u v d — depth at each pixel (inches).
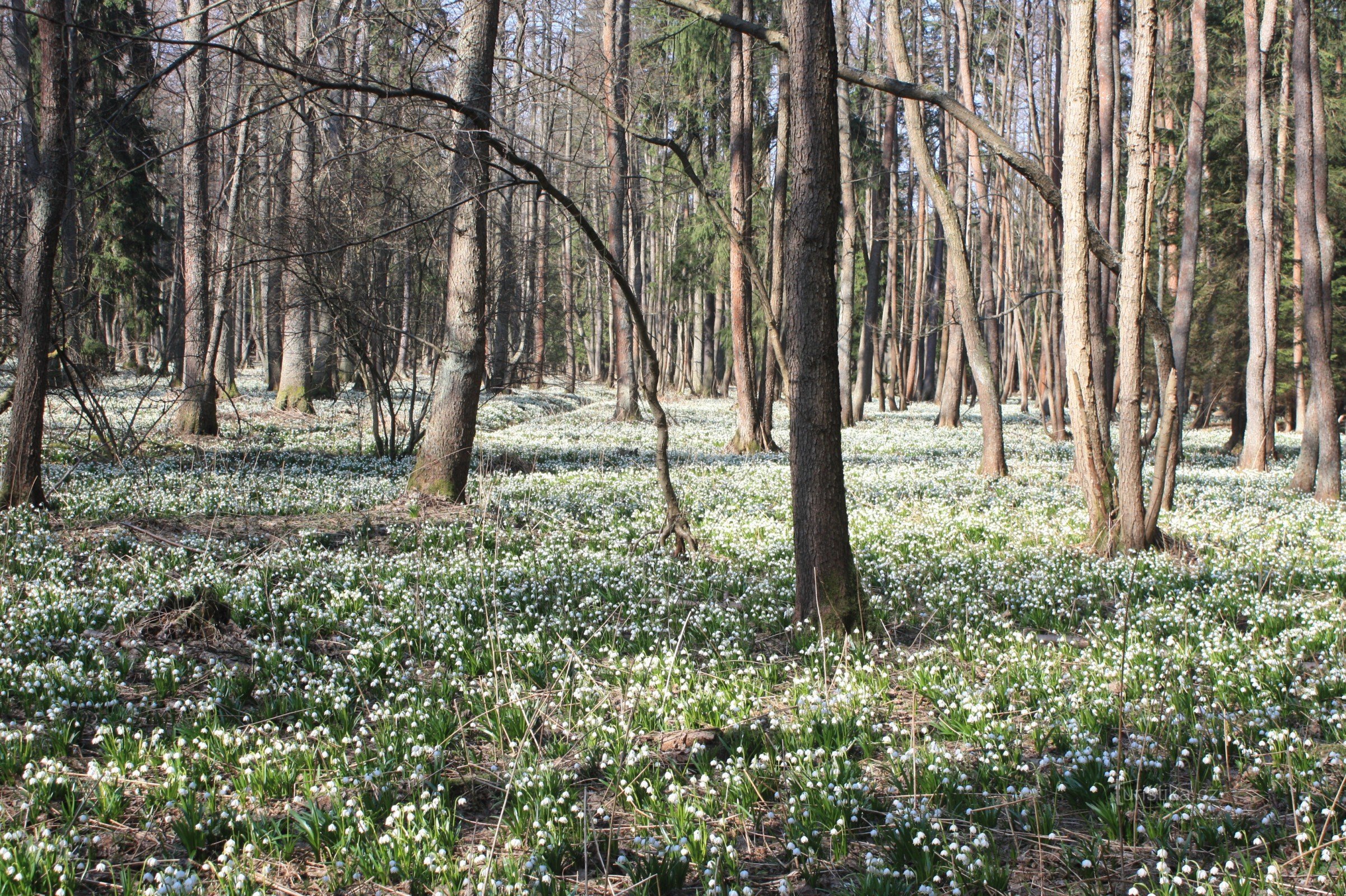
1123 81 1467.8
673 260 1898.4
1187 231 870.4
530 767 184.4
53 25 392.8
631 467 755.4
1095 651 267.4
